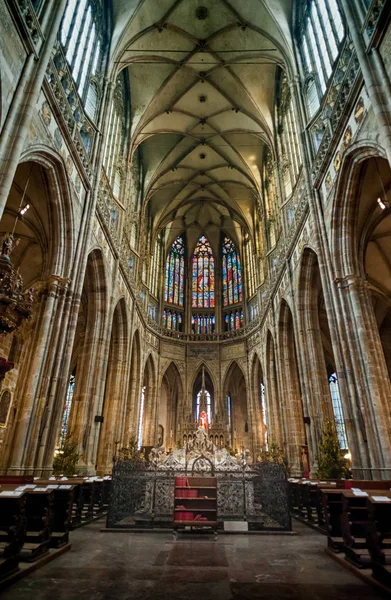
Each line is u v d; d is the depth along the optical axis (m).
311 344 20.45
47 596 5.59
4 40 10.80
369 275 23.80
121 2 23.72
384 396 13.51
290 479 17.02
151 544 9.48
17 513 6.50
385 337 28.08
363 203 16.77
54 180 15.35
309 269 21.14
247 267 44.31
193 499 11.16
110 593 5.76
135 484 12.71
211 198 42.53
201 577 6.65
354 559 7.26
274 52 25.30
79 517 12.11
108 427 25.27
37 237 18.59
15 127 11.30
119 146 27.17
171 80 29.03
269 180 33.56
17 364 24.20
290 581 6.46
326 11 18.61
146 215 40.25
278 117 28.78
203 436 21.77
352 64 14.88
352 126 14.56
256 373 38.75
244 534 11.00
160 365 40.84
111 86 22.78
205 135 34.09
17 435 12.97
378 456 12.93
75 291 16.47
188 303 46.34
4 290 9.64
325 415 18.78
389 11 11.66
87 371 20.31
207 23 25.69
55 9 13.67
